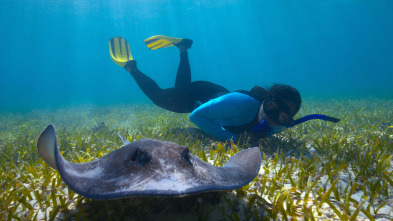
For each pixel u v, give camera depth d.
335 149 3.16
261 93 4.20
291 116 3.52
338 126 5.16
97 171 1.55
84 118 8.78
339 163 2.89
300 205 1.91
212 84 5.05
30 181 2.45
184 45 5.19
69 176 1.37
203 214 1.73
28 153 3.58
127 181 1.34
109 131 5.15
